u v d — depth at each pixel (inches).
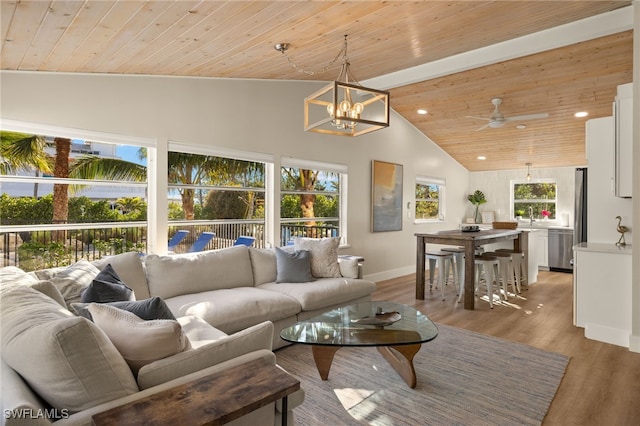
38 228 122.9
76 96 123.0
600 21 135.9
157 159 143.0
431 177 290.7
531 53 152.9
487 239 190.1
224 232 169.9
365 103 110.2
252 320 115.6
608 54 162.4
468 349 126.4
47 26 81.7
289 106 188.9
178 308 109.9
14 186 119.0
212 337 87.1
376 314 111.3
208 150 157.2
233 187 172.9
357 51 147.9
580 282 147.9
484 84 201.0
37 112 115.3
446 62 174.6
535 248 242.2
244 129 169.9
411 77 187.9
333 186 220.1
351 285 148.9
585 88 191.5
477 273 199.6
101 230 135.9
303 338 91.0
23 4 69.8
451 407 90.0
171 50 113.3
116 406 46.1
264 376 53.2
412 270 270.4
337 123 112.9
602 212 158.4
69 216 129.3
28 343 46.5
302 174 203.6
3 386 46.3
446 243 185.3
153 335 55.0
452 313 170.2
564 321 158.1
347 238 221.1
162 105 143.6
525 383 102.1
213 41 111.7
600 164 158.7
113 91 131.3
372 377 105.9
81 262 106.7
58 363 44.9
